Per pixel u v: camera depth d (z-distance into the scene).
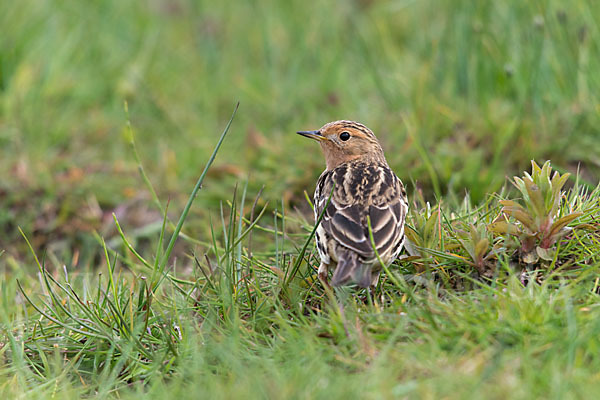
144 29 19.44
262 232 11.97
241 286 9.11
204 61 18.52
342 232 8.43
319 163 13.17
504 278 8.49
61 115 16.25
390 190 8.96
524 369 6.70
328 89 16.61
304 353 7.42
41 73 16.88
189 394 7.09
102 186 13.88
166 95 17.06
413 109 14.11
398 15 18.47
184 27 20.22
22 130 15.55
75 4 19.28
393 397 6.51
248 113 16.44
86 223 13.27
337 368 7.29
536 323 7.24
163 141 15.61
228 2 20.66
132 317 8.71
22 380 7.98
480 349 7.15
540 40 13.73
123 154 15.20
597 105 13.04
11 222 13.44
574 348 6.75
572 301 7.64
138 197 13.57
